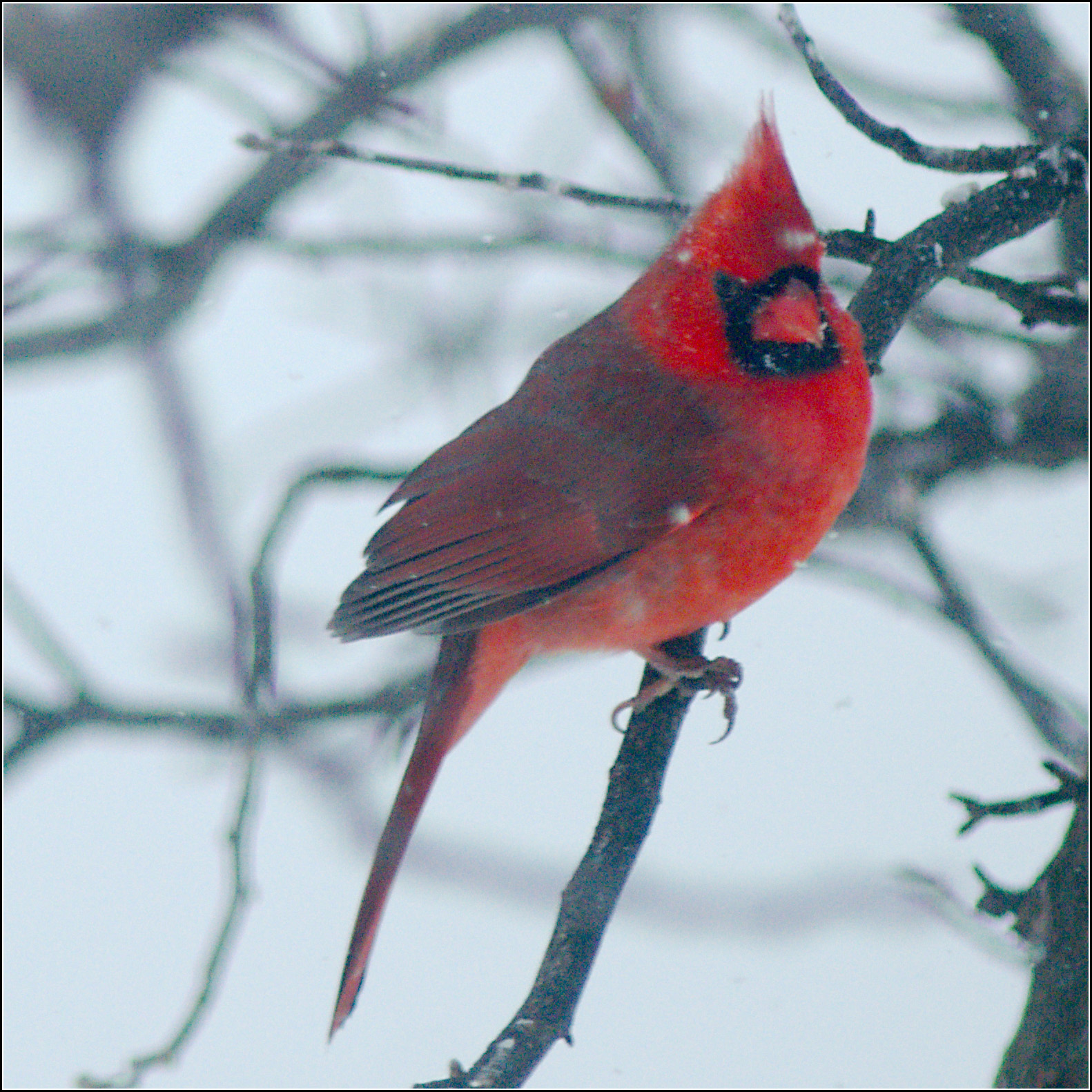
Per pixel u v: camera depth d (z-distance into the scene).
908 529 9.94
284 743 10.15
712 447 6.74
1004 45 9.60
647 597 6.95
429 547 7.17
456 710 7.09
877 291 7.25
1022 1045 5.46
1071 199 7.37
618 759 6.65
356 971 6.71
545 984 5.89
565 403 7.10
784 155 6.55
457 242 10.98
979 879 5.91
